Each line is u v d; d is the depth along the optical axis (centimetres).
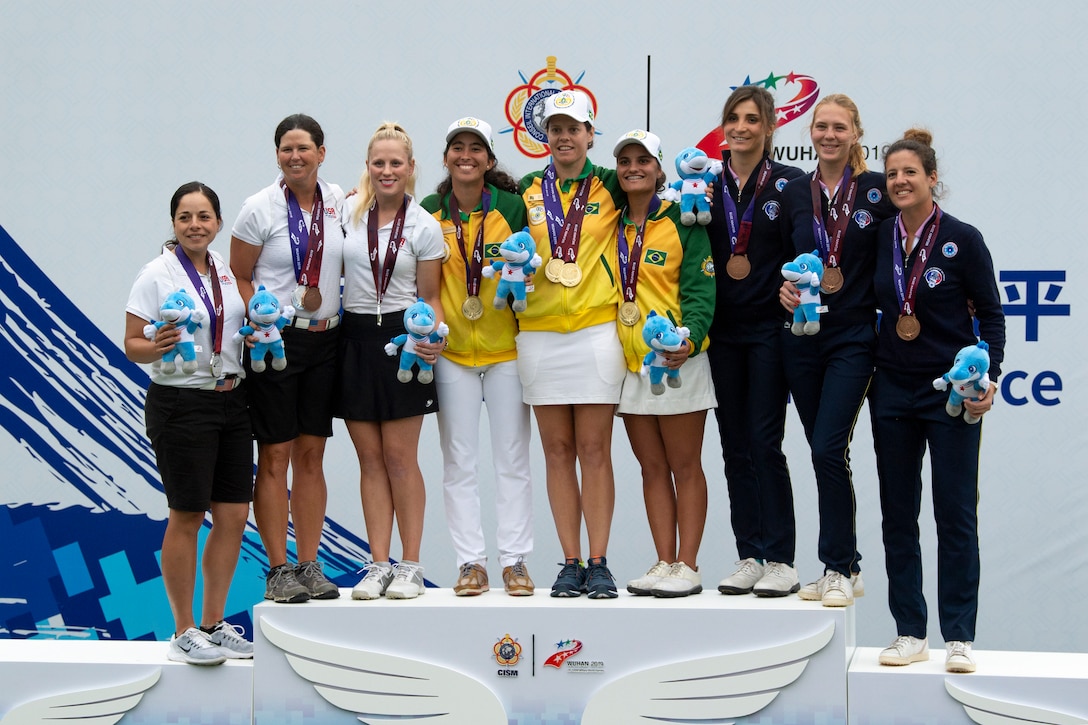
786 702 736
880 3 959
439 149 992
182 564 786
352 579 990
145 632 996
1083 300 945
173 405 760
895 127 961
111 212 999
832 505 759
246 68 996
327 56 993
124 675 786
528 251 764
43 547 1000
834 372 765
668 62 976
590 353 786
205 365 764
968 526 730
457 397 816
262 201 796
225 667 780
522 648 755
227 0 995
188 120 999
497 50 987
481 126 789
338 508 992
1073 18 941
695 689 741
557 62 984
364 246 796
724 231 797
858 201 762
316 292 791
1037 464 948
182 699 784
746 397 814
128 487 998
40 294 1004
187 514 776
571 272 783
